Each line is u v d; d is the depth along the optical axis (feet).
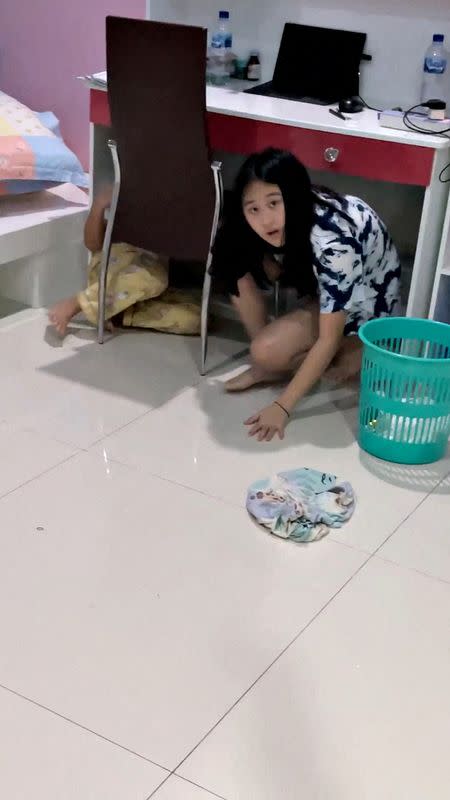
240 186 8.07
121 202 9.46
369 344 8.09
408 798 5.34
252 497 7.59
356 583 6.90
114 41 8.59
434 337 8.80
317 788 5.36
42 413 8.75
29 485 7.72
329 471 8.19
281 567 7.01
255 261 8.69
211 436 8.57
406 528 7.53
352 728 5.75
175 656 6.17
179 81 8.43
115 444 8.36
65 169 10.62
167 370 9.72
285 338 9.05
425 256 9.16
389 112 9.07
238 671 6.09
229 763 5.47
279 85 10.30
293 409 9.11
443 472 8.31
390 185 10.41
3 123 10.47
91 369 9.62
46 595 6.59
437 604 6.76
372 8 9.81
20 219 10.49
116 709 5.77
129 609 6.52
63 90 12.04
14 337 10.18
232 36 10.62
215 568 6.95
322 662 6.20
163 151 8.90
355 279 8.35
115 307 10.20
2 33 12.15
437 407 8.09
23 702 5.77
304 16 10.19
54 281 10.94
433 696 6.02
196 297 10.96
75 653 6.14
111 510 7.50
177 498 7.70
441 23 9.54
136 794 5.26
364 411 8.38
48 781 5.30
